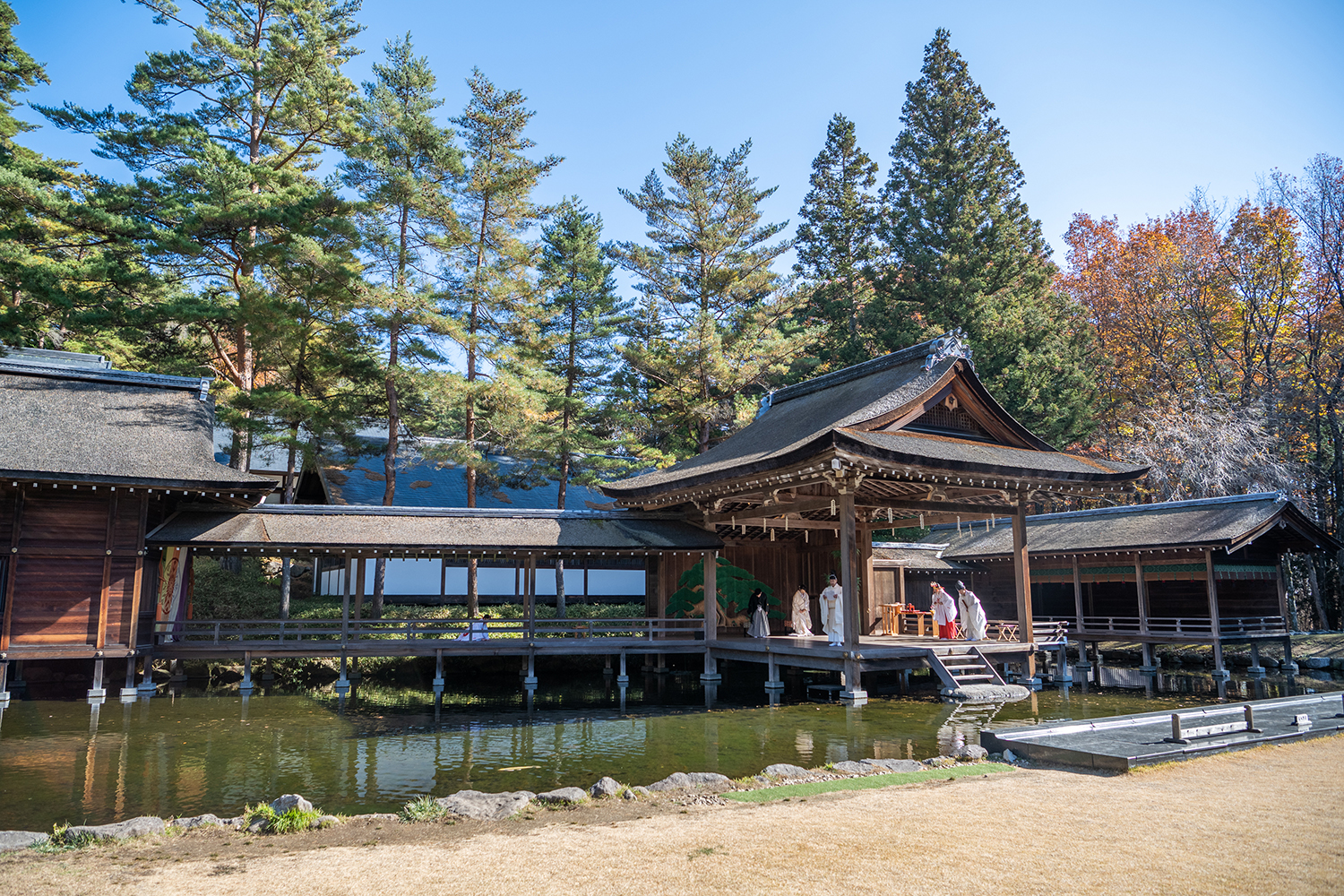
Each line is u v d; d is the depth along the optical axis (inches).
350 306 1162.0
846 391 1061.8
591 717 722.2
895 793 364.5
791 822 316.2
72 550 773.3
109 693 828.0
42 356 1015.6
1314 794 347.3
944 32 1923.0
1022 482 872.9
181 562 878.4
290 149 1316.4
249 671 855.7
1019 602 928.9
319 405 1150.3
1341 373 1501.0
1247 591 1190.9
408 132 1160.8
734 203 1534.2
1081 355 1702.8
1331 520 1533.0
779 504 937.5
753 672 1076.5
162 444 828.0
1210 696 856.9
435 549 900.0
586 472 1493.6
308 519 899.4
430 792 441.4
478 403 1217.4
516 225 1304.1
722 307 1608.0
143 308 1035.3
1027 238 1951.3
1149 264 1812.3
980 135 1828.2
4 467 716.7
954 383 916.0
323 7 1269.7
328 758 536.1
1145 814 314.7
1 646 741.3
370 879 260.1
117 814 398.0
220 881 262.1
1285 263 1598.2
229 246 1183.6
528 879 254.2
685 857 272.7
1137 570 1123.3
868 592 1067.3
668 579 1051.9
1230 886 232.7
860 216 1996.8
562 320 1529.3
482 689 940.0
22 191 964.6
